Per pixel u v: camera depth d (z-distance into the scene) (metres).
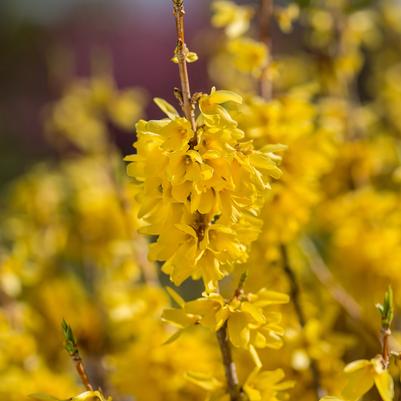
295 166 0.92
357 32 1.18
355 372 0.79
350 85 1.41
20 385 0.95
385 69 1.60
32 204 1.32
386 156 1.12
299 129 0.92
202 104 0.79
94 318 1.08
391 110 1.41
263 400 0.81
